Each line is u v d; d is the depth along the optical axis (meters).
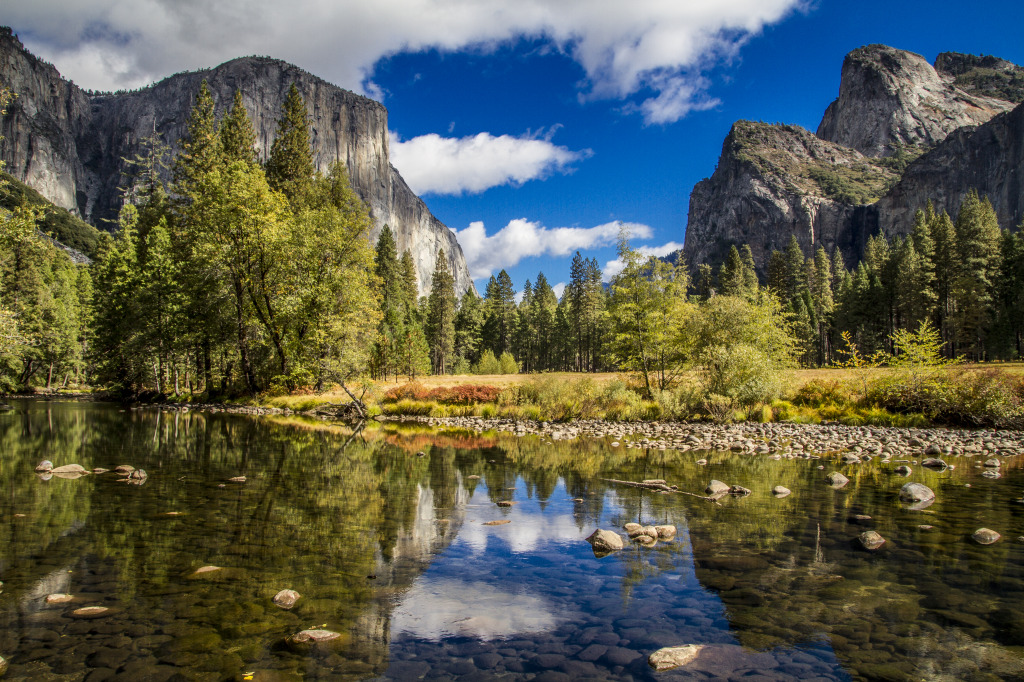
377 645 3.88
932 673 3.49
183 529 6.82
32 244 24.08
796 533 6.95
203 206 33.81
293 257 33.84
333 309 32.78
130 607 4.44
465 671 3.50
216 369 39.72
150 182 54.81
